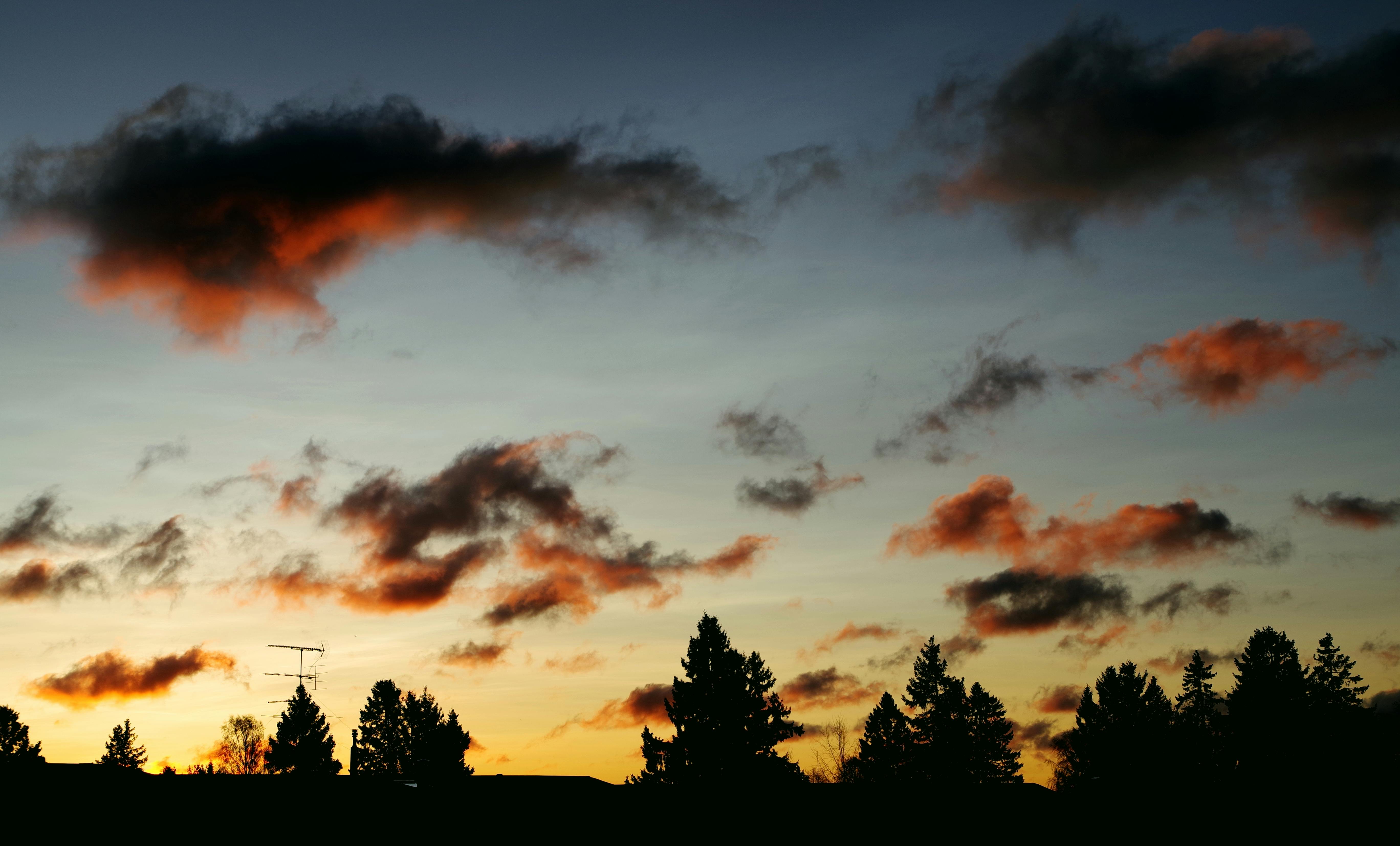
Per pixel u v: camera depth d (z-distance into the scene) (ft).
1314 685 225.15
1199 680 254.88
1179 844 154.71
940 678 252.62
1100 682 256.73
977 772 245.65
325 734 264.93
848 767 249.75
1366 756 215.51
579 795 136.67
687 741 213.05
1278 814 158.92
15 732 245.65
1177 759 237.25
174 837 108.58
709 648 219.20
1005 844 147.23
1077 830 150.82
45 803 107.96
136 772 117.29
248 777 120.67
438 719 268.62
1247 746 222.89
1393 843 157.38
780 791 156.35
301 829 114.42
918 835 146.00
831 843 143.23
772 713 217.97
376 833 118.21
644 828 137.18
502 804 130.00
